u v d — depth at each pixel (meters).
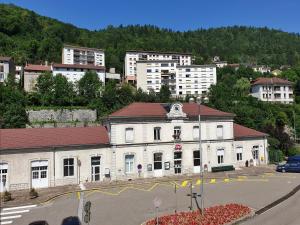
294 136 84.50
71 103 95.75
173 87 144.38
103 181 42.09
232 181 42.28
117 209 29.69
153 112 45.78
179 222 24.14
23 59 147.12
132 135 44.00
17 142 38.31
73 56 161.75
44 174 39.16
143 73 142.75
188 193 35.78
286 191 36.03
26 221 26.56
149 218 26.69
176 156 46.78
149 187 39.16
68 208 30.28
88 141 41.97
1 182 36.75
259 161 54.69
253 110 82.19
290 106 104.75
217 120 49.75
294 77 147.50
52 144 39.47
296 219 25.28
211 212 26.75
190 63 181.38
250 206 29.92
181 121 47.00
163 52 177.38
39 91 96.75
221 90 111.31
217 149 49.53
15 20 185.75
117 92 104.56
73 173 40.84
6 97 85.94
